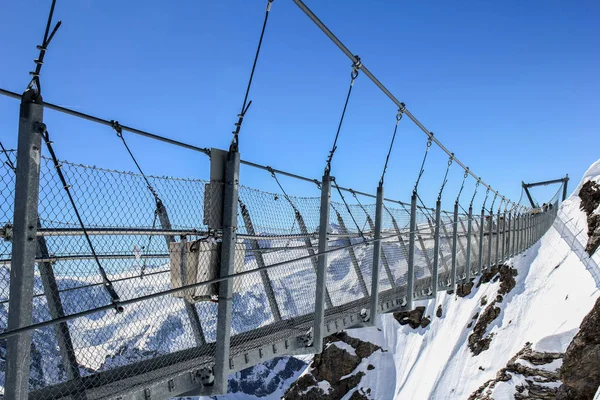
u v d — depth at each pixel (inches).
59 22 81.4
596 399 603.8
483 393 1051.3
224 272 129.3
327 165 184.1
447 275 446.9
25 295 78.6
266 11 132.6
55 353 101.8
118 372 115.0
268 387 4731.8
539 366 1015.6
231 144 132.6
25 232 78.5
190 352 133.5
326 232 180.2
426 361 1792.6
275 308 172.7
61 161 98.0
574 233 1459.2
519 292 1482.5
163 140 118.8
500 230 845.2
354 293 239.9
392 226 304.0
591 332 752.3
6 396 77.6
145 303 123.0
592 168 1663.4
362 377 1947.6
